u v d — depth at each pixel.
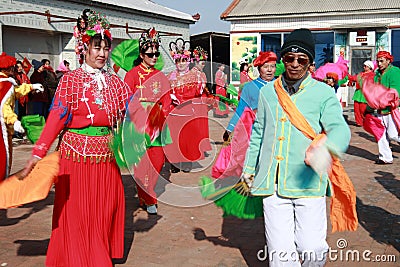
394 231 5.06
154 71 5.36
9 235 5.09
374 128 8.63
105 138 3.79
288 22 20.45
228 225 5.32
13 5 12.09
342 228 3.45
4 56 5.73
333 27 19.55
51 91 12.21
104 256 3.71
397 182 7.21
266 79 5.04
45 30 13.27
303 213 3.22
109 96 3.81
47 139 3.57
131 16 16.53
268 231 3.33
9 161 5.57
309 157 2.97
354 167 8.39
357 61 19.56
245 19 20.88
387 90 5.68
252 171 3.56
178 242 4.81
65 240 3.73
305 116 3.22
